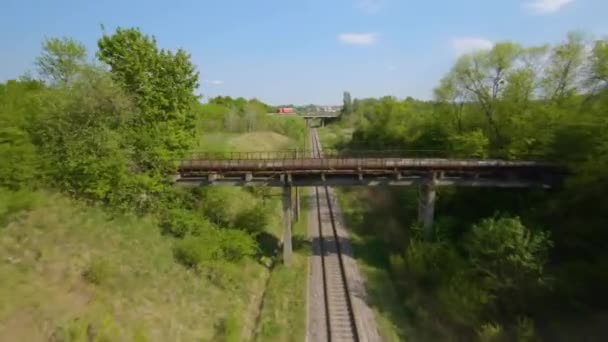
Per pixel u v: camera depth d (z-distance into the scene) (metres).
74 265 15.69
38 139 20.72
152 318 15.77
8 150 17.92
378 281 23.14
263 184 25.03
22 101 22.09
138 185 22.72
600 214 17.66
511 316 16.94
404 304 20.84
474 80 32.25
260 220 29.44
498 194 26.58
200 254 21.06
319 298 21.14
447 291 19.50
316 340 17.47
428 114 45.31
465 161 24.75
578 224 18.22
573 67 28.17
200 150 38.84
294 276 23.66
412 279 22.75
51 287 14.02
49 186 19.58
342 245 28.84
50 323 12.62
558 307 16.48
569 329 15.62
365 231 32.28
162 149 24.19
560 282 16.62
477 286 17.98
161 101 24.94
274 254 27.27
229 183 25.14
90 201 20.69
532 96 29.97
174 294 18.09
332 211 37.47
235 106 88.25
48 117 20.62
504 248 17.06
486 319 17.31
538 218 21.09
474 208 27.02
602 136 18.58
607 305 15.45
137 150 23.38
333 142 85.12
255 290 22.06
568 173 23.11
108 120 22.30
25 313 12.40
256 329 18.34
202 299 18.94
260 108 92.81
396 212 35.00
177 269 20.11
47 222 17.06
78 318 13.36
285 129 86.12
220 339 16.44
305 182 25.19
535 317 16.62
